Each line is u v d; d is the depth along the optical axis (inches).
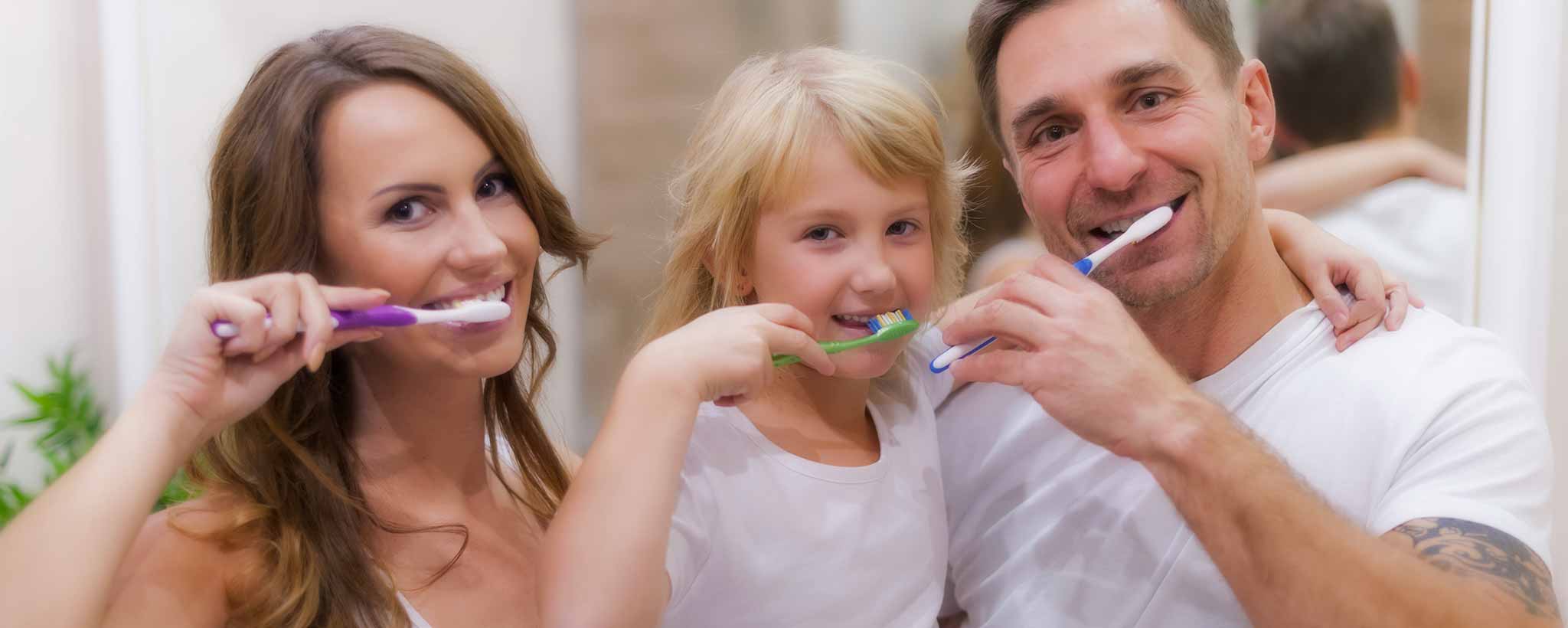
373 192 26.8
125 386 56.6
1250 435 28.6
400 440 29.7
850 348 30.2
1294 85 53.9
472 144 28.0
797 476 31.2
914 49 62.9
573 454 38.4
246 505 27.6
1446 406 31.3
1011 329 29.6
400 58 27.7
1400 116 52.9
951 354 31.1
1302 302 35.4
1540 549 28.9
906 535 32.6
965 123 60.8
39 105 54.4
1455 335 33.5
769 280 31.2
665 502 26.1
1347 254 35.5
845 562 31.0
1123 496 34.6
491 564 30.0
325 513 28.1
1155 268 32.9
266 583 26.9
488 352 27.8
